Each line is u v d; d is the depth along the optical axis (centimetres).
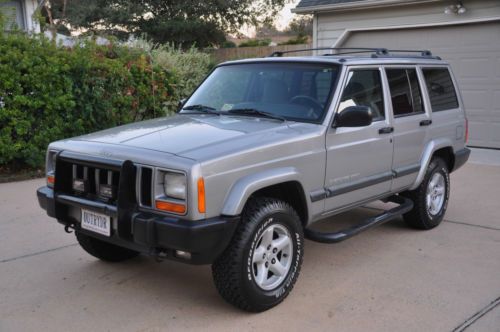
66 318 390
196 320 387
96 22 2825
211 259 359
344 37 1289
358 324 382
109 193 381
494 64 1087
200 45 2875
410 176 554
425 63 595
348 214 665
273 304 402
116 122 995
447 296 429
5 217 639
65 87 879
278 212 392
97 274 471
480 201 729
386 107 515
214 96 518
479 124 1129
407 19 1179
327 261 506
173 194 353
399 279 463
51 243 550
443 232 596
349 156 464
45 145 873
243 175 372
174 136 403
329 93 456
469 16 1086
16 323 382
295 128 428
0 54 805
